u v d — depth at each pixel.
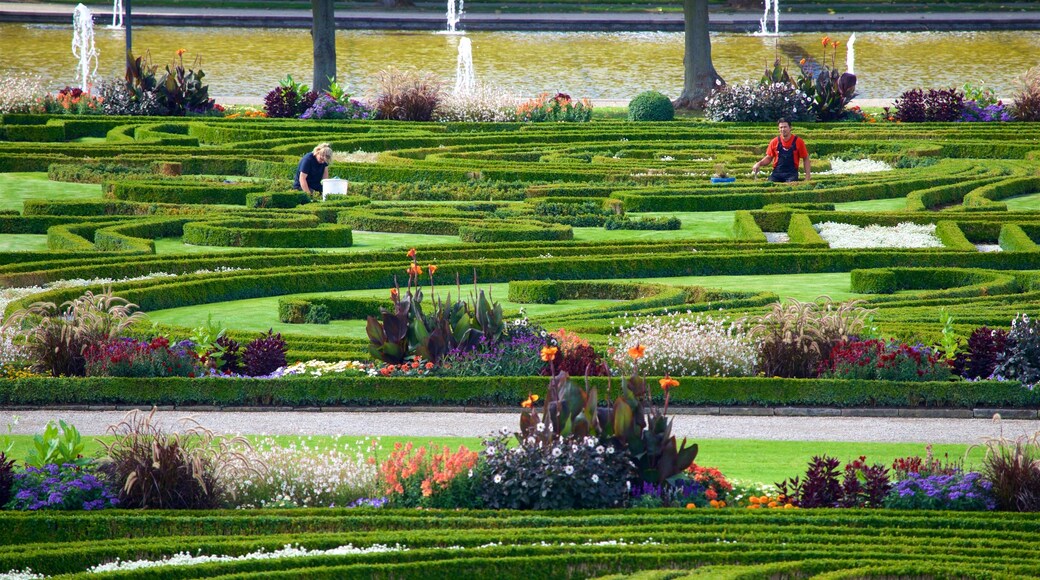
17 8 150.12
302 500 25.38
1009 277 47.72
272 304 45.22
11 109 86.62
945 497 24.89
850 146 80.31
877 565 21.09
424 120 89.19
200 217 56.66
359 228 58.62
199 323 41.91
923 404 34.53
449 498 24.94
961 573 20.78
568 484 24.77
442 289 47.84
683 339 35.81
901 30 151.88
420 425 32.19
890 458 29.05
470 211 59.59
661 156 77.06
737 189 64.19
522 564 21.23
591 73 121.19
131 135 81.81
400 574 21.03
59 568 21.75
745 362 35.62
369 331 35.62
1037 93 89.00
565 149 78.38
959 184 66.12
